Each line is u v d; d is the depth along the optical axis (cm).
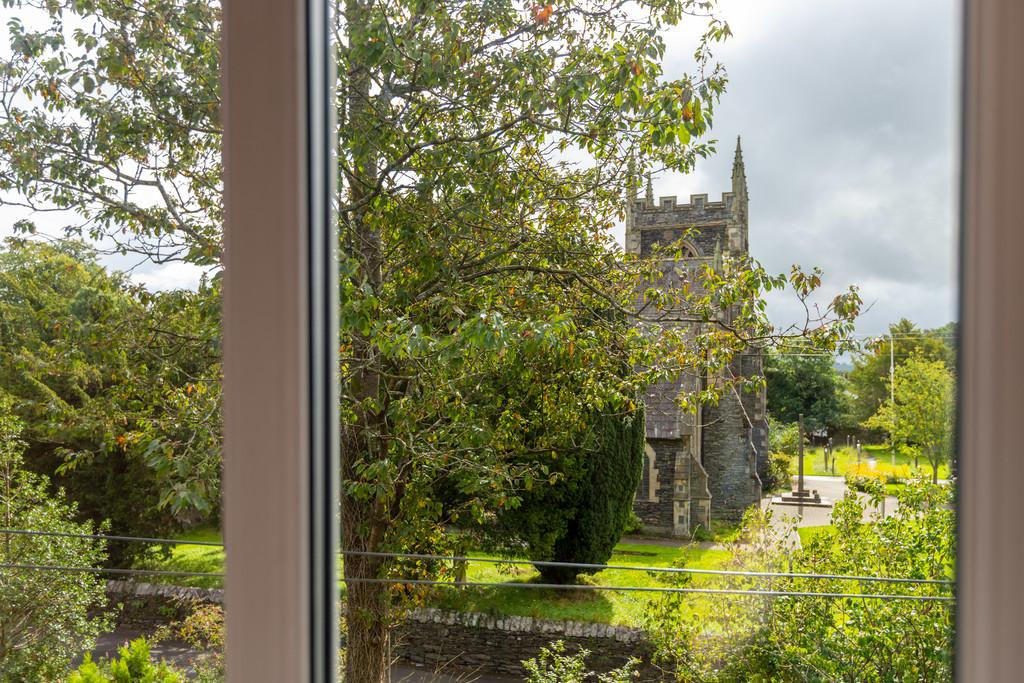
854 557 289
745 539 368
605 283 385
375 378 369
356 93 321
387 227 352
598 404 398
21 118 169
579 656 422
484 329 323
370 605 396
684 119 313
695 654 384
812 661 303
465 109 355
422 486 388
